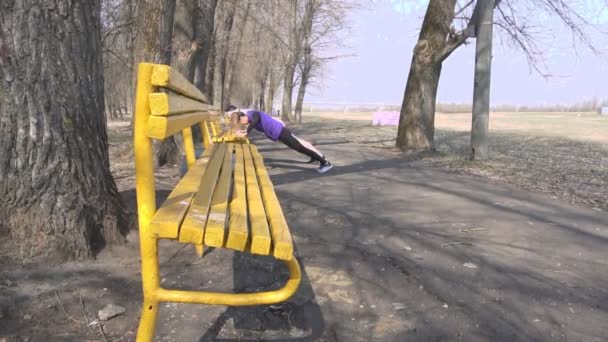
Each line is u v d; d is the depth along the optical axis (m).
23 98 3.21
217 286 3.23
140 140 1.95
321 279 3.45
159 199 5.25
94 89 3.62
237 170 3.61
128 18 14.69
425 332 2.75
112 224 3.69
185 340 2.58
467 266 3.83
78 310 2.80
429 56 11.89
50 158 3.33
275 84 42.47
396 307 3.05
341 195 6.41
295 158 10.27
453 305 3.11
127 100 41.19
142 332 1.99
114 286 3.11
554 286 3.48
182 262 3.64
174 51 9.15
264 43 29.92
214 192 2.65
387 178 7.93
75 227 3.42
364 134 20.19
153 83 1.94
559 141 17.06
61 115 3.35
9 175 3.28
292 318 2.87
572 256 4.18
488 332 2.78
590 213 5.73
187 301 1.99
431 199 6.30
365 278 3.50
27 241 3.31
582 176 8.47
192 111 3.15
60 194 3.37
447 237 4.61
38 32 3.21
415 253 4.10
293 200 5.99
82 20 3.45
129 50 16.95
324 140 16.47
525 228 5.01
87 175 3.54
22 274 3.11
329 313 2.95
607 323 2.94
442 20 11.43
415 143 12.41
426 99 12.22
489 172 8.77
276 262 3.72
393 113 29.61
